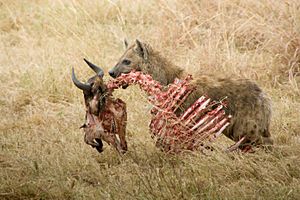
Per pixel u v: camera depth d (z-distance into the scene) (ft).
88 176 58.85
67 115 73.61
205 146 59.16
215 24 90.94
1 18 106.93
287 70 80.33
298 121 67.41
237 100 59.82
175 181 54.80
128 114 71.10
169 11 95.45
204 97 58.80
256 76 80.07
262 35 88.02
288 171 56.34
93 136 59.67
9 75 84.58
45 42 96.07
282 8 86.53
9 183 57.82
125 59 66.33
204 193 53.11
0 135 68.90
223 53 84.43
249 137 59.93
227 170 56.70
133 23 100.37
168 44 90.17
